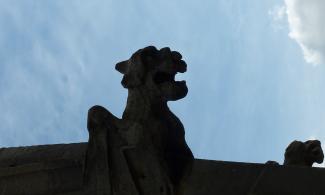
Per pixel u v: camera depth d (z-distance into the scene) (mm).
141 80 5641
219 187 7145
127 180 5703
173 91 5570
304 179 6949
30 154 7660
